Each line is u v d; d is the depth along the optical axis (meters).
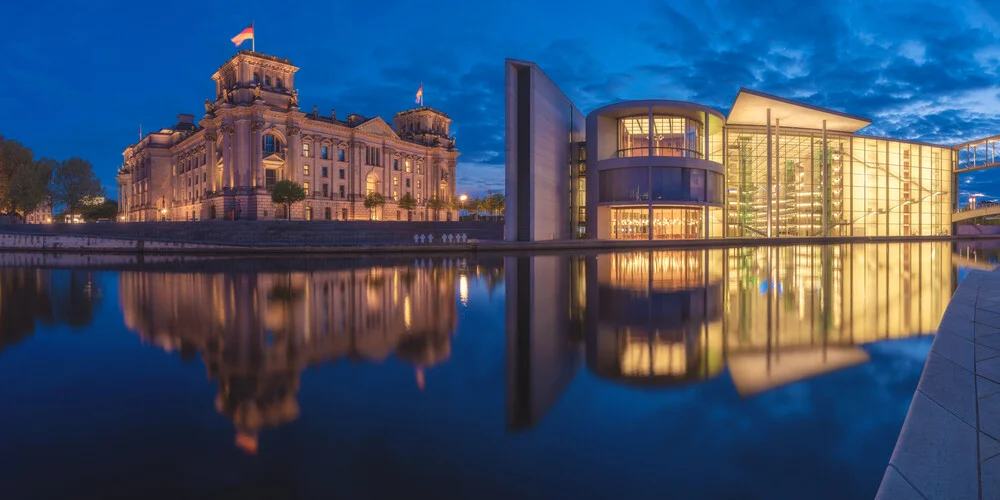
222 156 84.94
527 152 50.00
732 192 66.19
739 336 9.55
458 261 30.97
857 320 11.02
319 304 13.82
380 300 14.58
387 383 6.80
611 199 58.25
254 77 86.00
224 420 5.52
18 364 7.90
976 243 57.47
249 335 9.91
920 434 4.29
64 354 8.53
